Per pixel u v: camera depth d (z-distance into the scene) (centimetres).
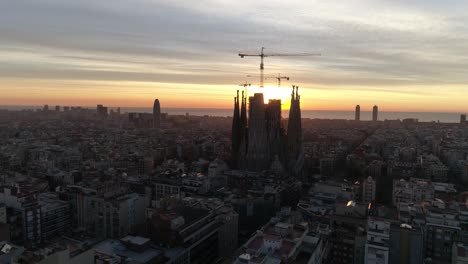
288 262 19800
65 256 19775
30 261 19650
